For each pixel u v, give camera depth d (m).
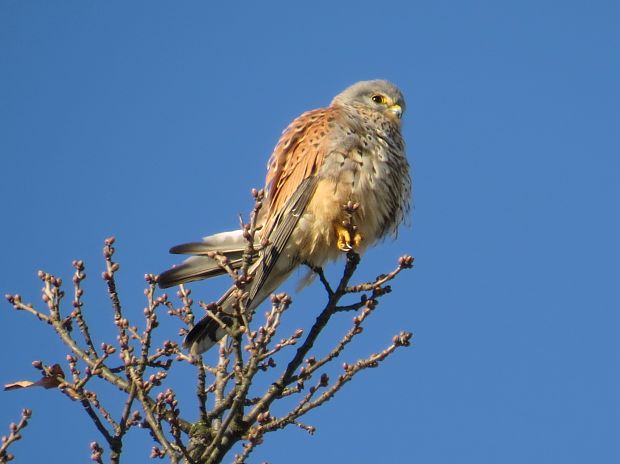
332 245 10.84
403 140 12.02
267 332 8.02
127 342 8.00
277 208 10.84
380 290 8.41
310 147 10.98
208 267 10.23
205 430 8.27
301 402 8.16
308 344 8.43
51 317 8.49
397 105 12.16
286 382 8.35
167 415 7.80
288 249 10.75
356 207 9.91
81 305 8.45
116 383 8.23
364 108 12.10
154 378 7.85
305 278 11.27
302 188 10.73
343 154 10.87
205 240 10.25
